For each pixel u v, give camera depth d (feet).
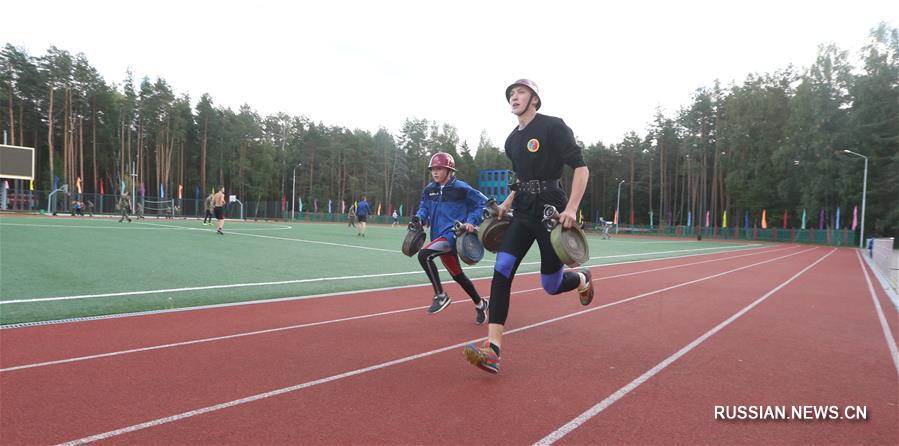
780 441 8.55
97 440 8.15
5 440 8.07
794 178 176.86
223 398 10.22
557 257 12.94
